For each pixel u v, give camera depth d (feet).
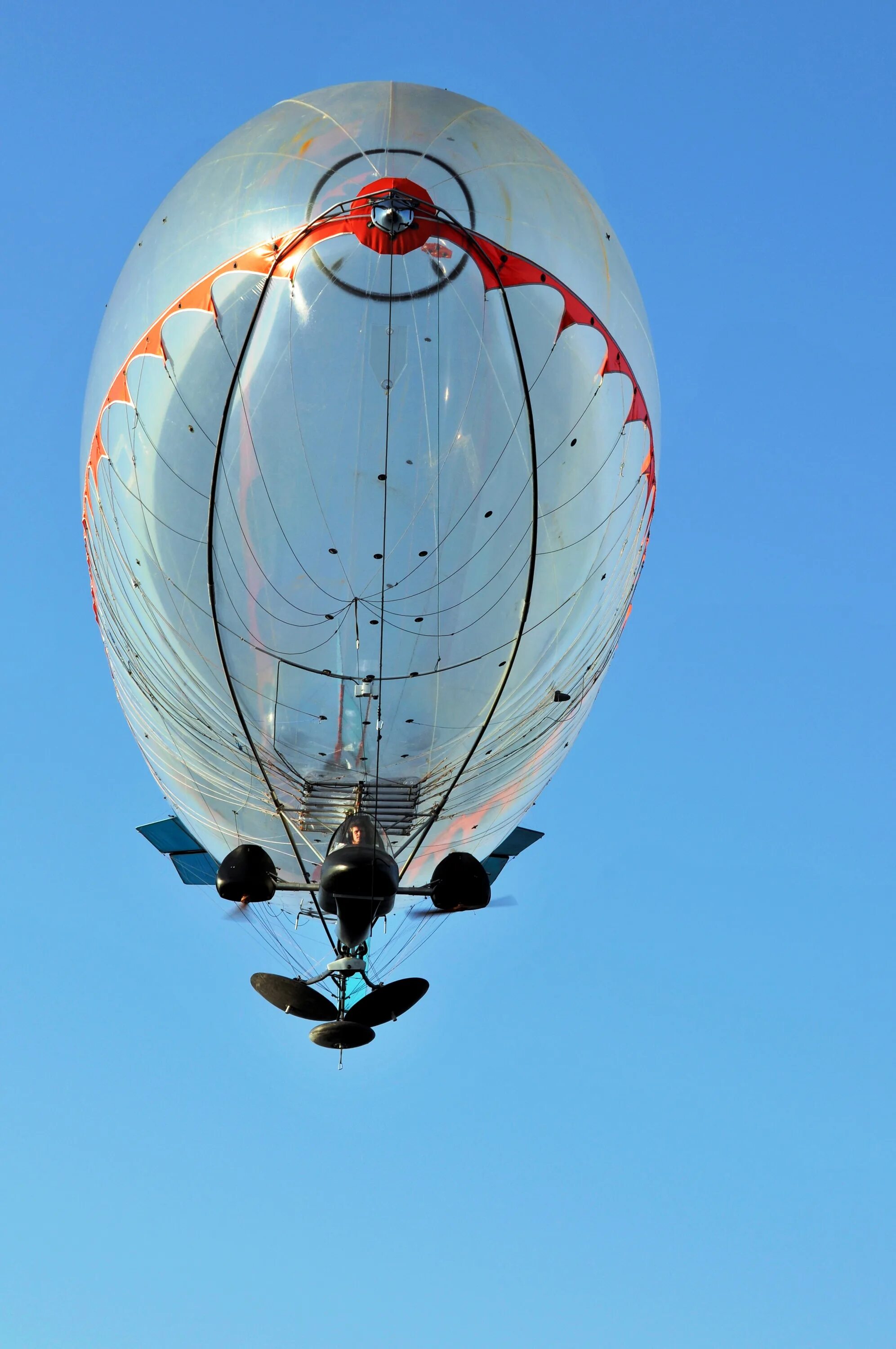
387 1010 216.74
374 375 212.84
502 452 215.72
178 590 223.92
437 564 216.95
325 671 222.48
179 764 246.47
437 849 246.68
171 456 219.41
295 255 214.90
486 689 224.94
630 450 232.12
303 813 235.81
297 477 214.69
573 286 223.30
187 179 233.55
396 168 218.59
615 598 240.73
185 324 218.79
